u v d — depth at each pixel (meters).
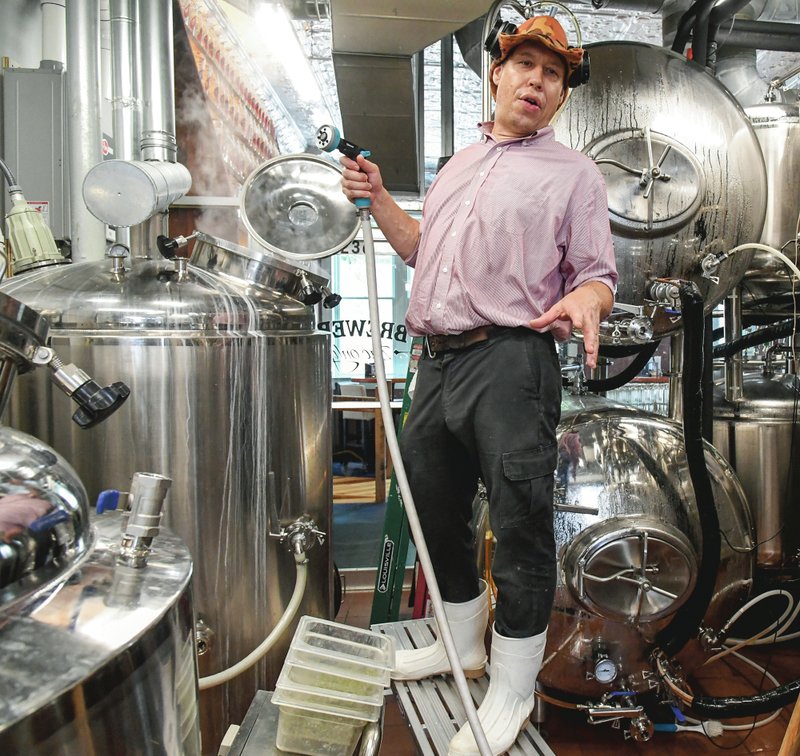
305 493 1.93
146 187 1.63
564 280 1.49
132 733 0.68
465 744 1.35
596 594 1.84
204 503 1.62
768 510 2.67
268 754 1.30
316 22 2.84
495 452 1.39
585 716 2.29
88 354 1.54
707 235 2.02
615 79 2.03
